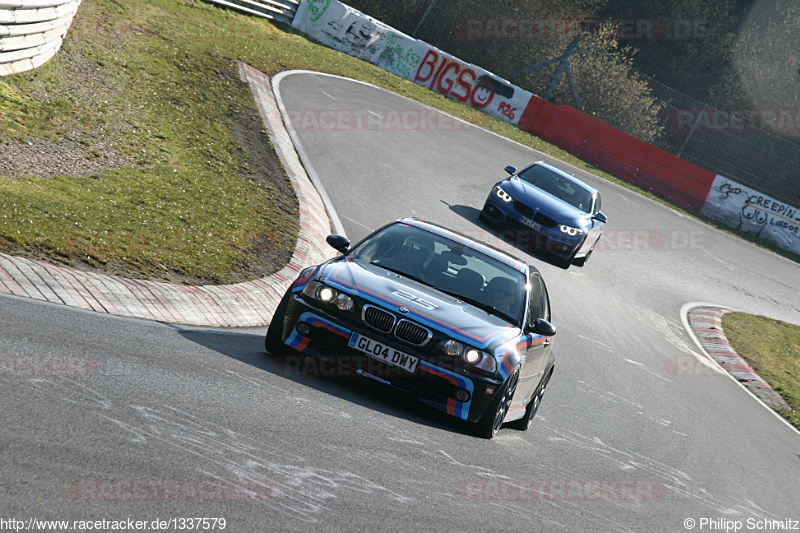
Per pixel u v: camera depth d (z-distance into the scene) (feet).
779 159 450.30
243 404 58.23
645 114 418.92
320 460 51.98
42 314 66.49
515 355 73.67
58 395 48.60
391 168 212.43
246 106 203.00
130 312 79.25
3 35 129.39
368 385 77.77
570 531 56.65
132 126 150.61
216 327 86.53
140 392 53.72
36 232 89.30
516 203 188.24
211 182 141.18
